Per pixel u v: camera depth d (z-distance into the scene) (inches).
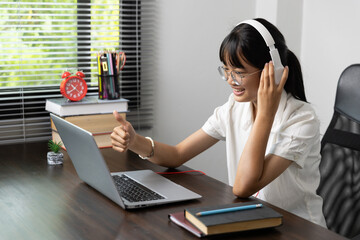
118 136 57.7
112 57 76.6
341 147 63.1
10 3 77.9
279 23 104.1
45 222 44.8
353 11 97.4
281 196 57.2
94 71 87.8
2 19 78.8
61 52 84.0
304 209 58.3
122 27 88.8
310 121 56.0
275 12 103.0
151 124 93.9
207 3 96.0
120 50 89.0
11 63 81.1
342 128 64.0
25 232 42.6
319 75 106.1
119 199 47.8
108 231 42.7
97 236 41.7
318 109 107.1
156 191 52.6
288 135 54.9
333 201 62.3
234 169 64.1
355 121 62.7
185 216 44.1
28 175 59.7
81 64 87.0
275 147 54.5
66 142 55.5
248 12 101.8
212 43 98.0
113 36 86.7
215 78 99.7
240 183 52.2
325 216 62.7
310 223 45.3
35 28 81.7
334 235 42.6
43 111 84.0
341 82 65.1
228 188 55.7
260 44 52.1
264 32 52.2
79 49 86.5
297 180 57.0
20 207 48.8
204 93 98.9
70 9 83.5
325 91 105.1
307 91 109.1
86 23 86.2
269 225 43.0
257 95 55.1
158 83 93.4
